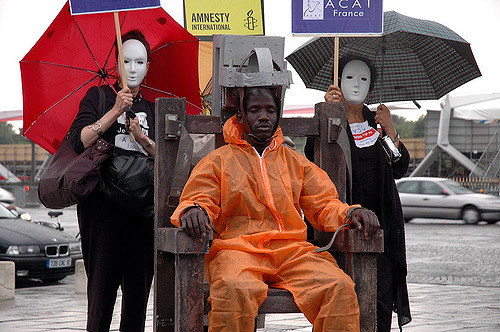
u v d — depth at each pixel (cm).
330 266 446
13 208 1886
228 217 466
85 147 568
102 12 561
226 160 463
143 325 598
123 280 596
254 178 463
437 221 3338
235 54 507
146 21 629
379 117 622
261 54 468
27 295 1179
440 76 703
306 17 562
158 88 664
